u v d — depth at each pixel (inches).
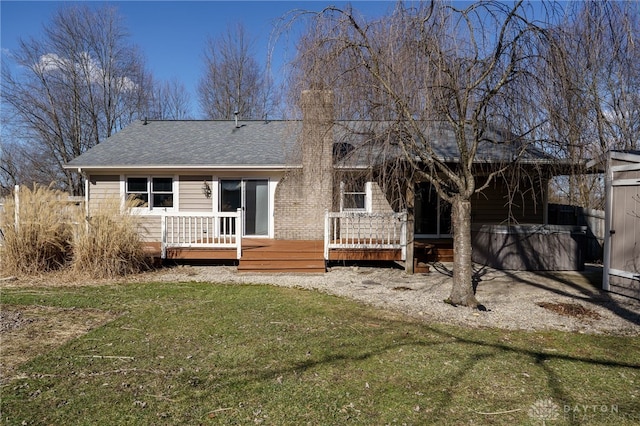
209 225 490.6
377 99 232.5
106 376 148.2
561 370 156.6
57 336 194.9
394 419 119.6
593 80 238.7
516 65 228.5
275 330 205.5
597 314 242.8
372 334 199.0
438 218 506.9
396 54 224.2
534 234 392.2
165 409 124.3
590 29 213.0
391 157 242.8
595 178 370.0
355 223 460.1
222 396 133.3
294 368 156.7
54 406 125.6
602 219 482.3
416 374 151.6
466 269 260.7
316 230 470.6
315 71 239.0
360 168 265.7
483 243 425.1
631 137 409.7
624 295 288.7
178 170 479.2
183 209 490.3
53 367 156.2
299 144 288.0
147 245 446.0
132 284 323.0
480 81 230.1
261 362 162.6
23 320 221.5
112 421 117.2
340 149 273.9
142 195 490.3
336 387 140.5
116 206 364.2
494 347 181.5
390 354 171.8
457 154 327.6
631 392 138.6
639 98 395.2
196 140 550.9
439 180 261.7
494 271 387.9
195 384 142.1
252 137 561.3
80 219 351.6
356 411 124.3
